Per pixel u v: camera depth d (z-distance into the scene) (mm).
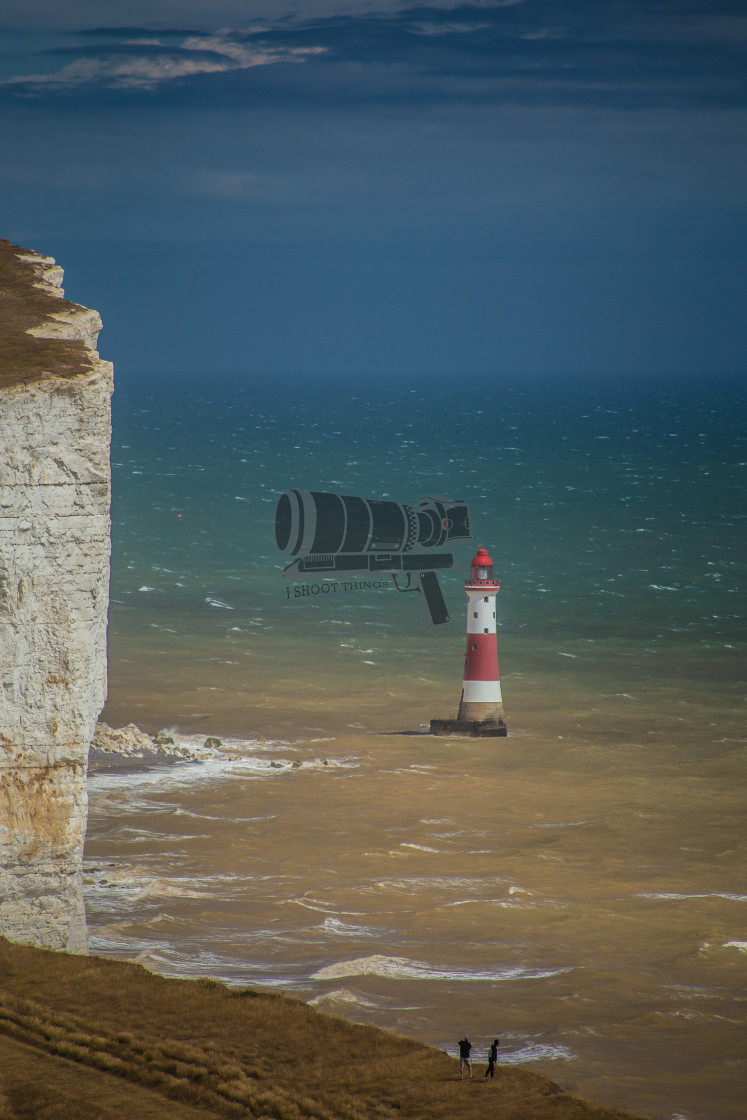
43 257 128875
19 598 93438
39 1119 77875
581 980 142750
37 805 96875
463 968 145375
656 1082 119125
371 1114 84000
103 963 98750
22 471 92062
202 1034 91312
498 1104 88188
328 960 143750
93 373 94938
